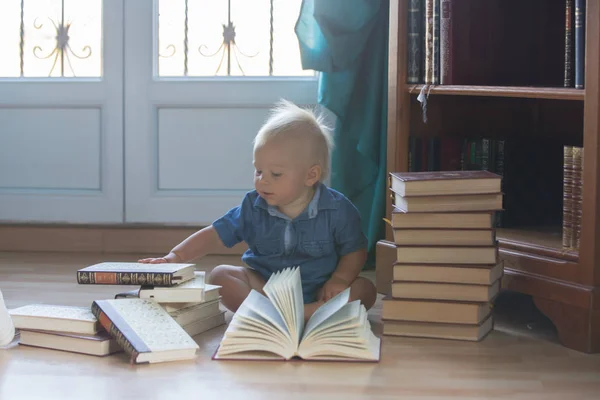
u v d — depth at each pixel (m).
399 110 1.97
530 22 2.08
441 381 1.33
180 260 1.76
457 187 1.60
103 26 2.54
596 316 1.51
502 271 1.67
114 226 2.59
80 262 2.39
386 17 2.30
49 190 2.59
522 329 1.69
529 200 2.05
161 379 1.32
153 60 2.54
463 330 1.59
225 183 2.56
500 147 2.01
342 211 1.75
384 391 1.27
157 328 1.46
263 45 2.55
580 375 1.38
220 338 1.59
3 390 1.26
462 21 1.93
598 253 1.52
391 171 1.99
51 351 1.47
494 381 1.34
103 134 2.56
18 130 2.59
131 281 1.54
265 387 1.29
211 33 2.55
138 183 2.56
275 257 1.76
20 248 2.59
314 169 1.71
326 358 1.43
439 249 1.61
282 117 1.71
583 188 1.53
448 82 1.92
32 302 1.86
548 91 1.60
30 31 2.60
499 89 1.71
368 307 1.79
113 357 1.44
